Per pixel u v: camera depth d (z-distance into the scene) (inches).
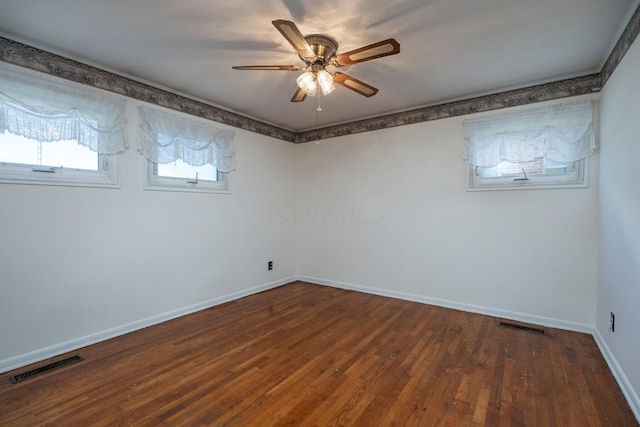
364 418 66.2
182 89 123.1
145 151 115.7
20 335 87.6
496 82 115.9
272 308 137.3
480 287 130.0
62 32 83.0
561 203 113.6
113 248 107.3
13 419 65.3
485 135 125.3
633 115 74.1
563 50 92.5
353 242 166.9
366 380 80.4
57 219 94.7
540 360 90.4
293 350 97.1
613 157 89.5
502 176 125.9
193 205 133.0
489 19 77.0
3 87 83.5
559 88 112.4
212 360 90.7
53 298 93.7
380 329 113.7
